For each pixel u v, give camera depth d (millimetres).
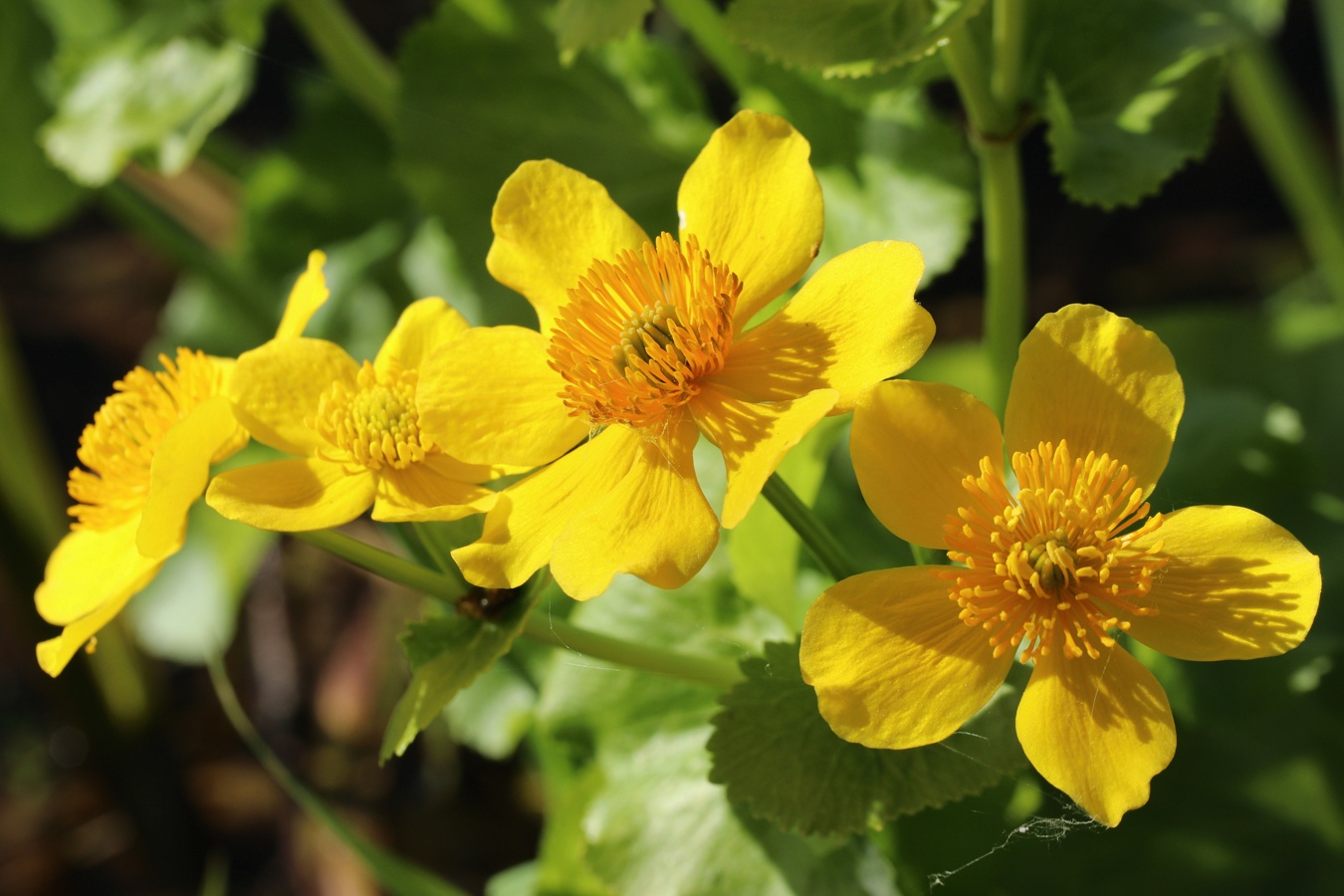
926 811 263
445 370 228
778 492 233
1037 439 220
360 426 229
